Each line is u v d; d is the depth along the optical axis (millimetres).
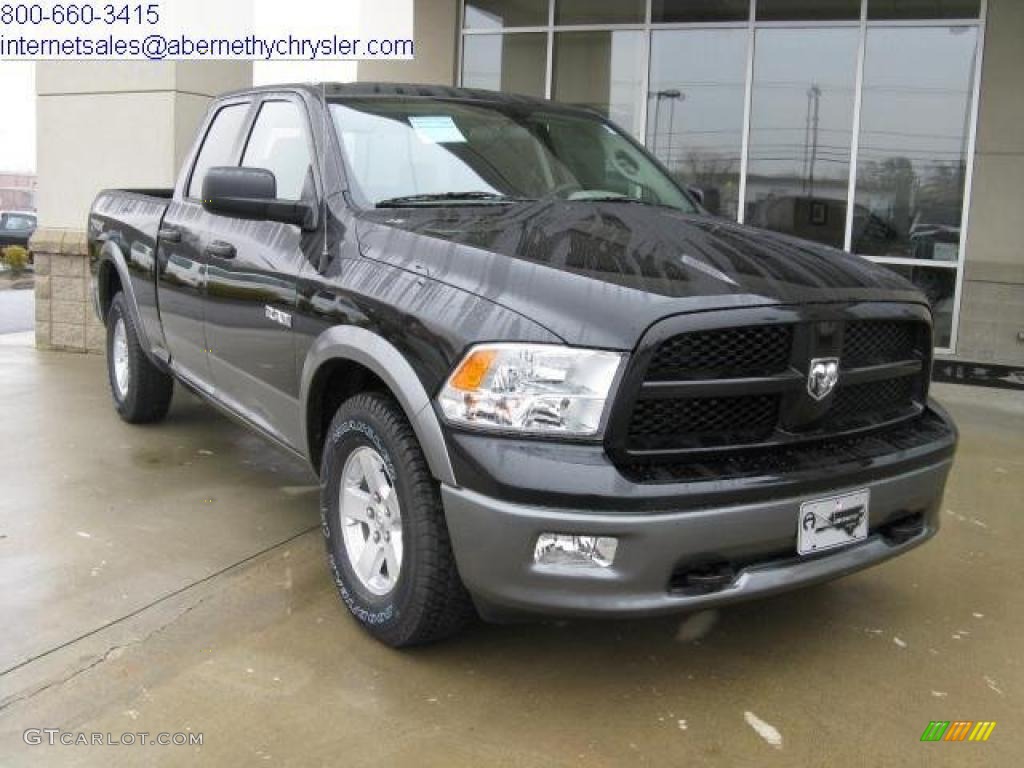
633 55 10117
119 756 2758
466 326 2947
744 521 2832
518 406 2799
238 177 3824
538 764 2766
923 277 9469
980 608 3875
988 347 9297
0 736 2840
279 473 5355
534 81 10508
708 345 2879
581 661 3355
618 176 4648
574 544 2758
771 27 9609
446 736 2891
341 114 4156
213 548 4266
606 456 2754
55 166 8703
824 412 3096
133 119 8258
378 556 3398
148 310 5492
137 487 5051
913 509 3385
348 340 3361
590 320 2789
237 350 4391
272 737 2865
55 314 8961
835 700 3148
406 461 3115
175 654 3326
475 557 2885
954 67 9141
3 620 3535
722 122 9891
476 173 4160
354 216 3713
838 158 9562
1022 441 6543
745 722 3010
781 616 3758
